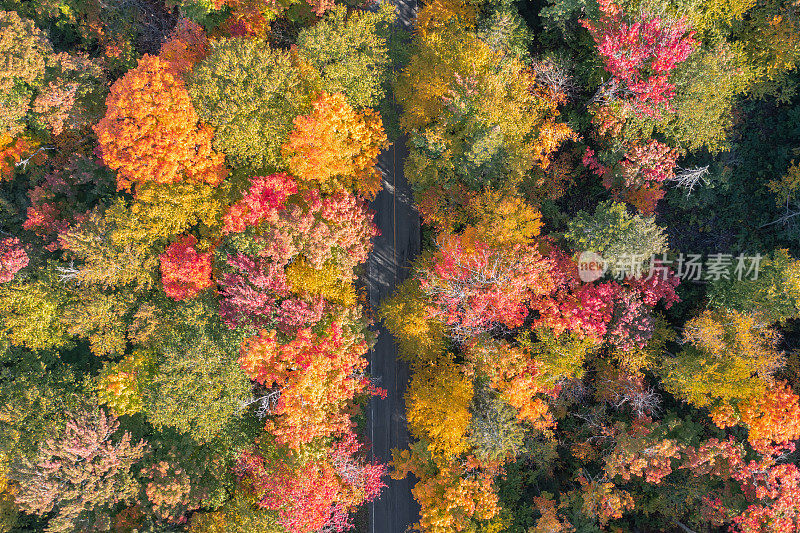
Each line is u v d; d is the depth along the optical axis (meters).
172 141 31.00
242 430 35.28
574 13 35.53
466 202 36.09
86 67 36.28
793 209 37.41
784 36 32.94
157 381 33.50
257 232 32.84
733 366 32.31
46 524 37.53
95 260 34.09
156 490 32.62
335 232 32.19
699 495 34.53
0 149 36.53
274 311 32.69
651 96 31.62
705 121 33.31
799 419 30.59
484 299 32.31
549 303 33.25
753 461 31.31
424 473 35.22
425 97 33.97
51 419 35.50
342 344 32.53
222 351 32.69
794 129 37.16
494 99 32.91
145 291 36.16
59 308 37.00
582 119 37.59
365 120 34.34
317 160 31.34
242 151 32.50
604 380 36.81
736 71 33.25
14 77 32.97
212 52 34.59
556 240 36.97
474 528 33.22
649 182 36.41
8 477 34.16
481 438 33.12
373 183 35.69
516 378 32.59
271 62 31.95
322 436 33.69
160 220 33.50
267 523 32.84
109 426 34.03
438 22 35.59
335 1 37.53
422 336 34.72
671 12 32.31
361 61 32.44
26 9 37.47
